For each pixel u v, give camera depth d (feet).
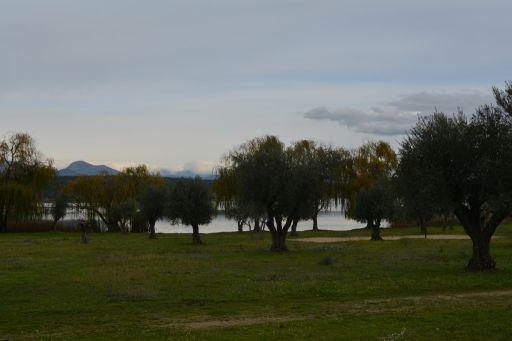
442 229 246.88
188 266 103.96
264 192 142.82
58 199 298.76
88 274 91.66
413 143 93.09
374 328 49.32
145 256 127.95
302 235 227.20
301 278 83.76
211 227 383.04
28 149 275.59
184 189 186.39
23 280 84.58
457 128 90.84
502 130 89.20
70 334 48.80
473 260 94.02
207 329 50.11
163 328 50.72
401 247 152.66
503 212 91.04
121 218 296.51
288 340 45.42
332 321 52.54
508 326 49.42
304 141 261.24
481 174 86.69
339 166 270.87
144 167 320.29
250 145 257.55
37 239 215.10
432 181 89.40
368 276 85.61
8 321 54.75
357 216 197.47
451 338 45.75
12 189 260.01
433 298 66.33
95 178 313.12
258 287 74.38
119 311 59.26
